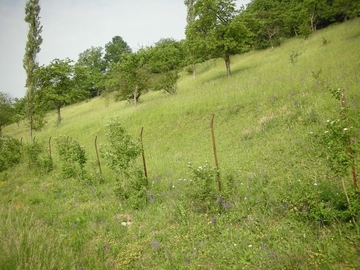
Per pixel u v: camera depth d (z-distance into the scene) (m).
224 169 8.60
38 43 31.58
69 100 33.72
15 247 4.70
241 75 23.39
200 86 24.33
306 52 23.75
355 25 27.91
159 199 7.57
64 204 8.47
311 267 3.73
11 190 11.41
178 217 6.07
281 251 4.12
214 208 6.06
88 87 58.03
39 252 4.60
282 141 9.40
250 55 39.06
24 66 31.36
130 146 8.26
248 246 4.50
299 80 14.83
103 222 6.56
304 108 11.36
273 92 14.75
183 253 4.78
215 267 4.25
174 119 17.12
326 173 6.21
